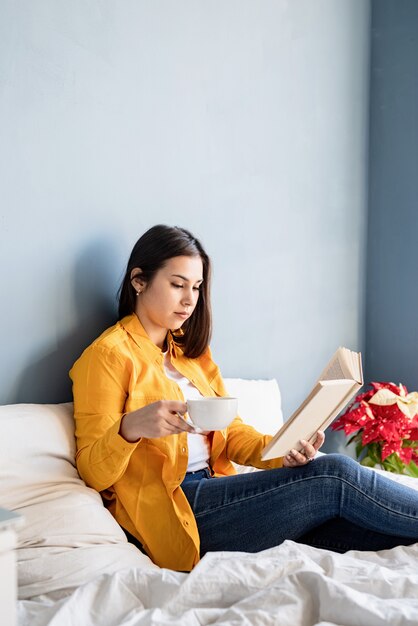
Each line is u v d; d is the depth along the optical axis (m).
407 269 3.07
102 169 1.78
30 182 1.60
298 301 2.65
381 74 3.12
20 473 1.37
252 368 2.41
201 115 2.12
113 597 1.07
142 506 1.51
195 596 1.09
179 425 1.35
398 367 3.10
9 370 1.57
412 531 1.49
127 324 1.66
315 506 1.51
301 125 2.63
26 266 1.59
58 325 1.67
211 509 1.55
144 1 1.90
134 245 1.82
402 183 3.07
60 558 1.24
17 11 1.56
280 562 1.17
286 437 1.45
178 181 2.04
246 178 2.34
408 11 3.04
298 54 2.60
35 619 1.04
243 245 2.34
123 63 1.84
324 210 2.80
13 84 1.55
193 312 1.80
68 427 1.53
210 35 2.15
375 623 0.98
